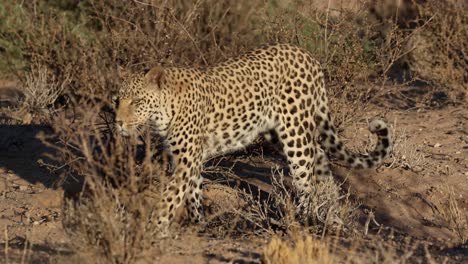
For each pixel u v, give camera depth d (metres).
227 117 11.20
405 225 11.88
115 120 10.55
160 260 9.30
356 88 14.95
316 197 11.37
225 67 11.29
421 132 15.17
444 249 10.43
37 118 15.61
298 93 11.59
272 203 12.36
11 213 11.60
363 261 9.32
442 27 17.58
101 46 14.77
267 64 11.48
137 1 14.70
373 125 11.59
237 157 13.84
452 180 13.05
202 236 10.84
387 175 13.26
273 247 9.25
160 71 10.46
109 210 9.08
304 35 14.79
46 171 13.23
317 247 9.40
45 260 9.33
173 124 10.67
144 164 10.43
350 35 15.59
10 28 18.17
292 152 11.62
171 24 14.35
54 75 16.08
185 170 10.80
